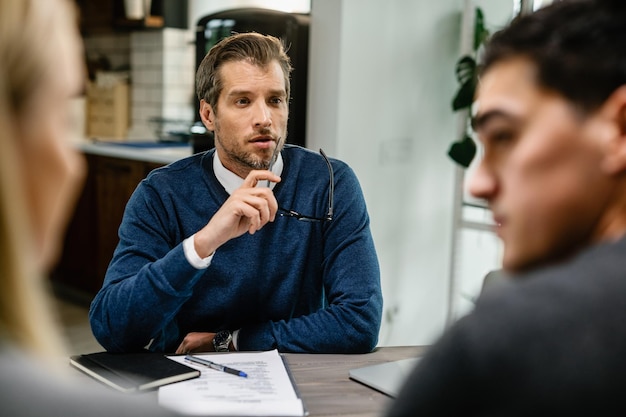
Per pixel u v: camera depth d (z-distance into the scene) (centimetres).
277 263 153
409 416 45
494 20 316
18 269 39
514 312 42
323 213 159
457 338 44
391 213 309
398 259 314
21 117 42
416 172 316
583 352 39
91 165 397
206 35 317
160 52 430
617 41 46
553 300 41
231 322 151
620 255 43
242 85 150
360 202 162
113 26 425
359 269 151
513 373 41
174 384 109
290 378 113
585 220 47
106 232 391
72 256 417
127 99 456
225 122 152
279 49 157
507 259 50
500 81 49
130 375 111
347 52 282
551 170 47
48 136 44
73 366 120
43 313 42
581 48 46
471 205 311
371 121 295
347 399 107
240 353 125
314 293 158
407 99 307
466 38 302
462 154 291
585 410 39
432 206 325
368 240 158
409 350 139
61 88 43
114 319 131
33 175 44
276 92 153
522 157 47
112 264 145
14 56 40
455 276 313
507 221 49
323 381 116
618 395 38
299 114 293
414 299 324
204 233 131
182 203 154
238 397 104
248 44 153
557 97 46
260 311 153
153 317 130
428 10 308
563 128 46
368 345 138
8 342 39
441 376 44
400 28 299
